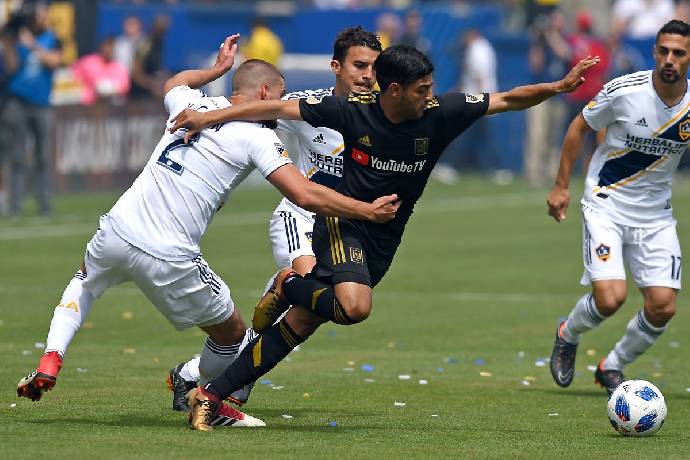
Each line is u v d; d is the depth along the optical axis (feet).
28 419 84.74
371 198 83.15
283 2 388.57
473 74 308.40
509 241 214.69
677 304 158.10
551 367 106.32
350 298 80.74
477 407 96.48
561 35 296.92
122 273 83.30
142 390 98.63
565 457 76.59
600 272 103.30
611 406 84.94
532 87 82.94
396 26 303.68
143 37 311.68
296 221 97.81
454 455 76.33
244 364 83.35
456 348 126.11
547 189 302.86
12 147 225.56
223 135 82.23
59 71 277.44
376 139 81.46
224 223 231.09
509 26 363.35
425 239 216.95
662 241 104.17
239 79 86.02
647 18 352.28
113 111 262.88
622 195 104.42
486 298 158.71
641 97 101.76
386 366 115.03
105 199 255.70
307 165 98.43
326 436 81.71
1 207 239.50
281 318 85.61
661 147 102.53
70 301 83.82
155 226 82.02
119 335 128.77
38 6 224.94
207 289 83.56
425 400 98.78
